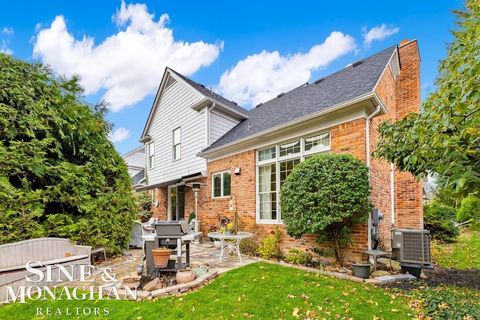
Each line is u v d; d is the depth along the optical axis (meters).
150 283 4.93
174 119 15.15
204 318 3.87
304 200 6.39
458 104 2.40
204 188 12.16
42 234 6.32
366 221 6.29
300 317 3.88
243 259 7.34
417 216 9.54
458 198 2.68
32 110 6.88
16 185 6.56
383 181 8.24
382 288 5.12
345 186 5.97
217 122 13.23
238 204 10.03
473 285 5.66
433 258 8.55
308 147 7.95
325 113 7.11
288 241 7.85
